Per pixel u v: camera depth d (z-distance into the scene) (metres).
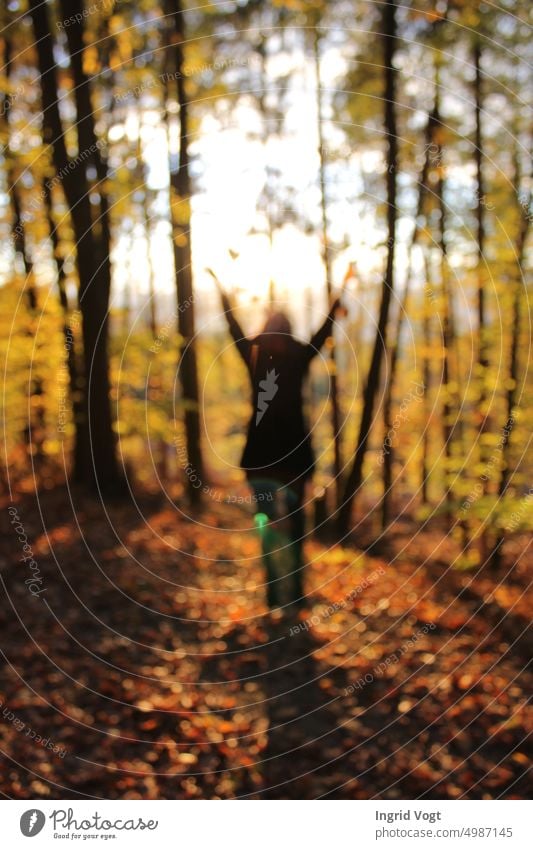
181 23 9.62
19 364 9.47
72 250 8.62
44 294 9.63
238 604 6.09
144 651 5.04
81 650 4.86
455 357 10.45
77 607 5.56
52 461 10.72
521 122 8.77
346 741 4.00
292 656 4.96
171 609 5.88
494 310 9.35
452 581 8.30
